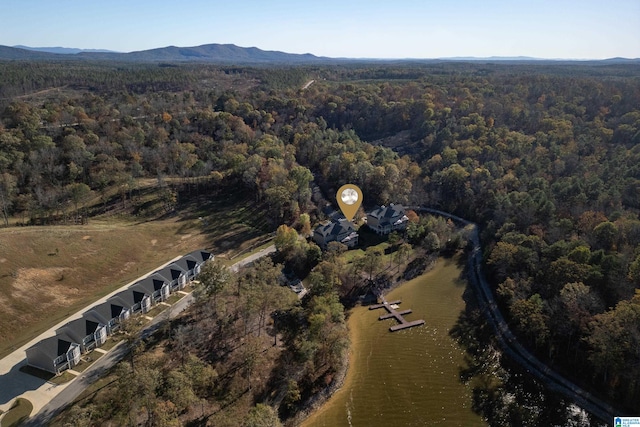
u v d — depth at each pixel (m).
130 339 71.50
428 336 87.75
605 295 81.12
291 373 72.19
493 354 82.69
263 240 120.94
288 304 81.25
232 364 71.44
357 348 83.38
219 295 86.56
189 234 123.75
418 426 65.31
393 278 108.62
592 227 104.94
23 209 123.25
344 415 67.12
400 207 137.75
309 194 138.12
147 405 56.25
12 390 63.88
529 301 81.69
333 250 108.88
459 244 124.19
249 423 55.53
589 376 73.75
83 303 88.44
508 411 68.69
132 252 110.25
